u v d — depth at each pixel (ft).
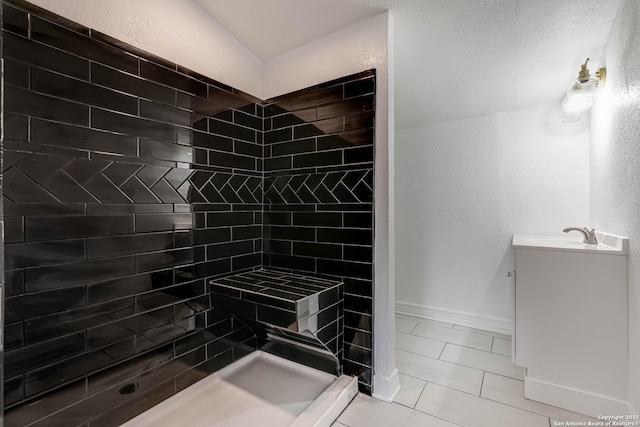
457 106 7.54
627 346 4.25
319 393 5.02
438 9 4.46
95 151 3.72
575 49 5.22
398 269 9.34
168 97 4.54
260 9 4.87
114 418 3.95
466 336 7.46
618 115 4.51
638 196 3.82
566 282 4.64
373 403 4.82
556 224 7.18
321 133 5.48
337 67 5.29
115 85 3.92
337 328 5.10
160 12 4.42
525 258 4.92
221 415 4.49
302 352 5.67
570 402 4.61
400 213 9.29
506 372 5.74
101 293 3.80
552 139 7.20
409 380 5.47
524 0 4.12
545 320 4.79
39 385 3.29
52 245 3.36
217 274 5.35
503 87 6.56
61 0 3.43
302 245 5.73
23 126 3.14
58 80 3.40
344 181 5.23
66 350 3.49
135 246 4.15
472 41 5.08
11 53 3.06
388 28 4.76
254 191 6.10
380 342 4.92
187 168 4.83
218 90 5.32
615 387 4.34
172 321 4.63
